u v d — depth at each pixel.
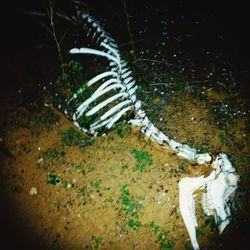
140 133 1.82
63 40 2.22
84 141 1.82
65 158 1.77
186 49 2.16
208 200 1.57
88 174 1.72
